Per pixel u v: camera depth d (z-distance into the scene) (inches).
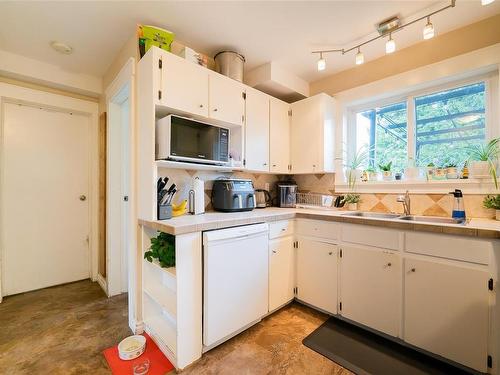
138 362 58.1
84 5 63.6
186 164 72.3
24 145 97.9
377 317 66.4
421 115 87.7
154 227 61.4
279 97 110.5
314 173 105.3
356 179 98.5
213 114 76.1
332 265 75.8
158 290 68.4
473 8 66.2
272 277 76.6
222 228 63.1
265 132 95.4
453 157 80.8
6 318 78.2
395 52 87.3
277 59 92.2
